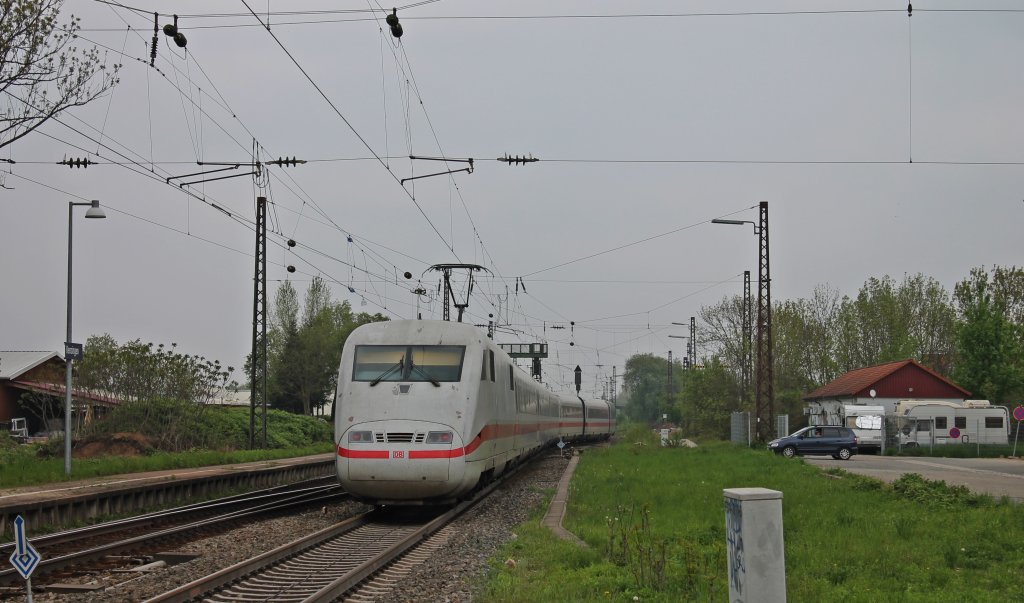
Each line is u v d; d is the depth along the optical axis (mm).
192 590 11164
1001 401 59062
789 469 31016
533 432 35469
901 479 22859
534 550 14703
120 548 15336
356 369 20094
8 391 50594
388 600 11266
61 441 35344
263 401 40469
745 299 65500
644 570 12016
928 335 73625
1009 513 17734
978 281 60719
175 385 39875
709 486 24609
